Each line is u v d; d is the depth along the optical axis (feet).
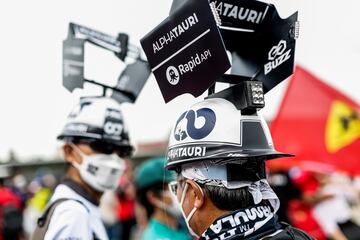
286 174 18.54
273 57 6.34
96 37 9.43
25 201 35.53
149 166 11.63
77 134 9.59
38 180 41.88
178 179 6.37
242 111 6.10
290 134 16.11
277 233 5.75
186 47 5.90
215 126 6.07
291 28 6.19
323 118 15.90
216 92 6.41
